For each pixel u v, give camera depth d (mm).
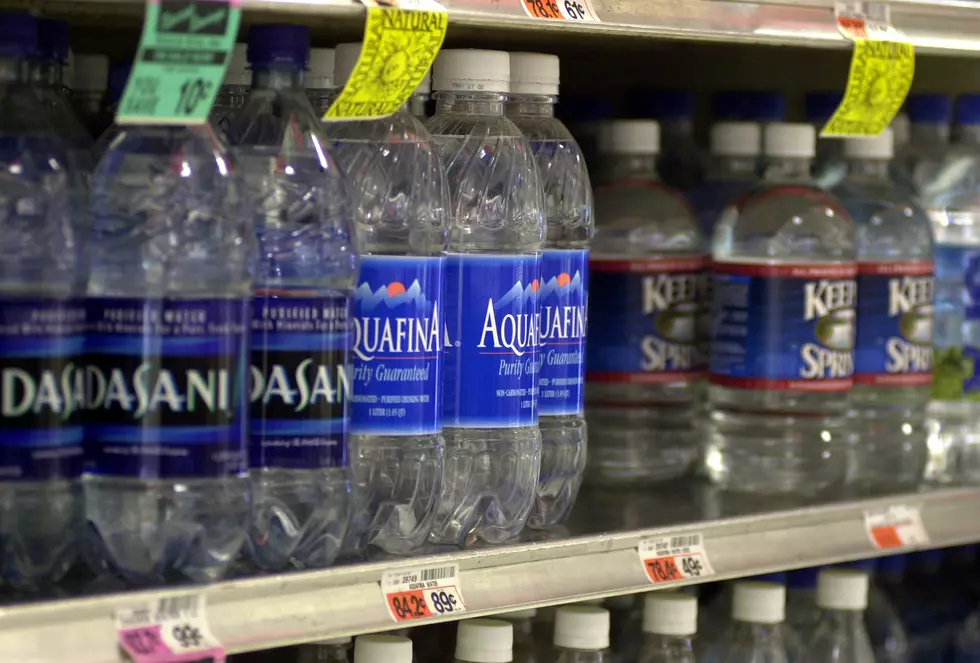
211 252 1212
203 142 1228
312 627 1188
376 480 1359
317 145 1302
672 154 2025
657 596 1637
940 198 2104
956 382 1967
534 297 1425
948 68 2256
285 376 1199
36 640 1038
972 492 1832
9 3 1242
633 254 1866
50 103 1245
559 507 1561
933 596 2232
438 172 1420
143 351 1101
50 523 1153
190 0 1047
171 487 1155
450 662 1653
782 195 1923
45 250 1166
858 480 1917
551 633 1721
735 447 1937
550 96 1514
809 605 2018
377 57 1196
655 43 1733
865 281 1864
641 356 1768
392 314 1289
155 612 1105
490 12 1281
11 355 1065
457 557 1313
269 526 1232
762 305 1732
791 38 1520
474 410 1384
